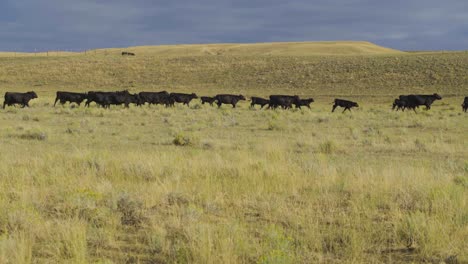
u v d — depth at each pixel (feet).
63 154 42.06
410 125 84.33
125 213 24.84
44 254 19.07
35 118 93.09
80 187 29.63
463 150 52.19
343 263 18.40
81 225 21.76
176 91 244.22
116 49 559.79
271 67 277.85
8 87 260.62
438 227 20.93
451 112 122.31
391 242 20.86
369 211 25.08
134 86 260.62
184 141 56.03
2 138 59.52
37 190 28.73
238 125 83.66
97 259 18.52
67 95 138.82
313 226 22.02
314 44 526.16
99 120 91.30
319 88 231.30
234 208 26.11
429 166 41.68
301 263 18.30
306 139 58.95
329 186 30.91
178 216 24.20
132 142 58.59
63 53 533.55
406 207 26.27
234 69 281.54
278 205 26.05
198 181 31.94
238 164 37.06
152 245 19.93
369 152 51.06
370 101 192.54
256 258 18.61
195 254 17.99
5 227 21.76
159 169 34.83
